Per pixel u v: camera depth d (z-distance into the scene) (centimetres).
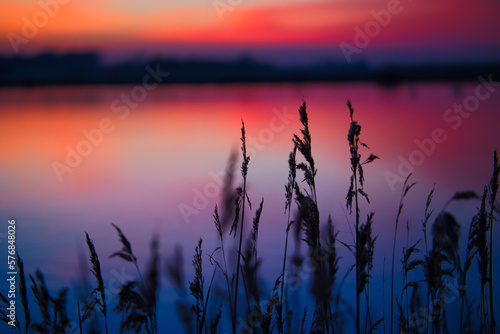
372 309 347
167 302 462
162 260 254
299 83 10025
